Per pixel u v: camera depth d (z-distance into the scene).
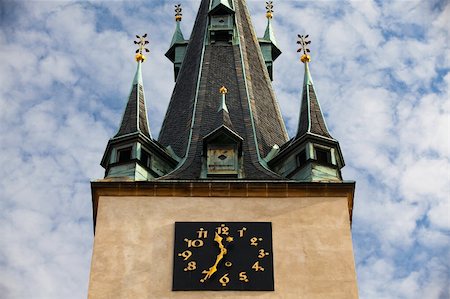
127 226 41.88
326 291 40.00
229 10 56.56
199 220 42.12
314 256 41.09
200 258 40.81
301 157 45.38
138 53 50.59
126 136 45.66
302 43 50.97
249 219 42.19
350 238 41.75
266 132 49.84
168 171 46.25
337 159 45.88
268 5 61.78
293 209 42.62
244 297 39.66
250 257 40.94
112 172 44.53
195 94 51.88
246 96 51.59
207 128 49.19
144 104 48.41
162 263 40.69
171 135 50.12
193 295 39.69
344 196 43.16
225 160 44.84
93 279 40.19
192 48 56.72
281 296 39.75
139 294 39.72
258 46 57.22
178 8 62.09
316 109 47.53
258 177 44.72
